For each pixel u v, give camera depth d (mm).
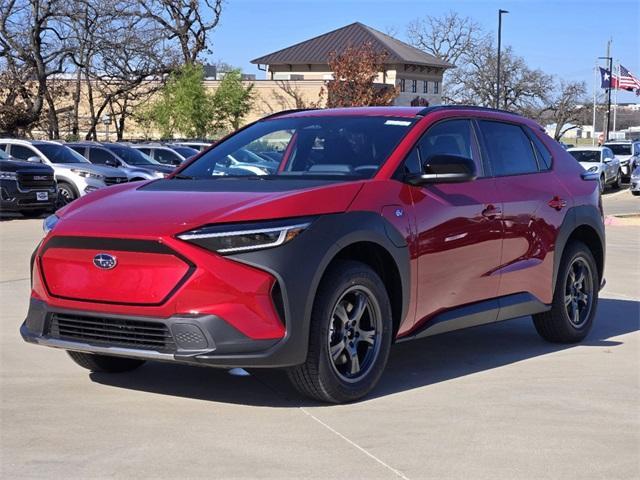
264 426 4852
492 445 4586
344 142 5984
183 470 4168
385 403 5344
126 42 44594
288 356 4863
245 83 67438
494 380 5961
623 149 41219
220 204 5020
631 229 17875
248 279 4766
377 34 86875
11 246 13766
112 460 4293
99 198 5605
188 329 4746
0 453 4375
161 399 5387
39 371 6051
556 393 5625
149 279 4816
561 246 6871
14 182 19703
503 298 6383
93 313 4953
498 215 6238
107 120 48781
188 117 47094
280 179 5723
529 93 84625
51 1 41406
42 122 44812
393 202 5484
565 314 7008
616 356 6754
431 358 6652
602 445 4613
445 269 5816
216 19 50344
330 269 5090
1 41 42125
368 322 5387
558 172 7098
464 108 6547
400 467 4246
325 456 4379
